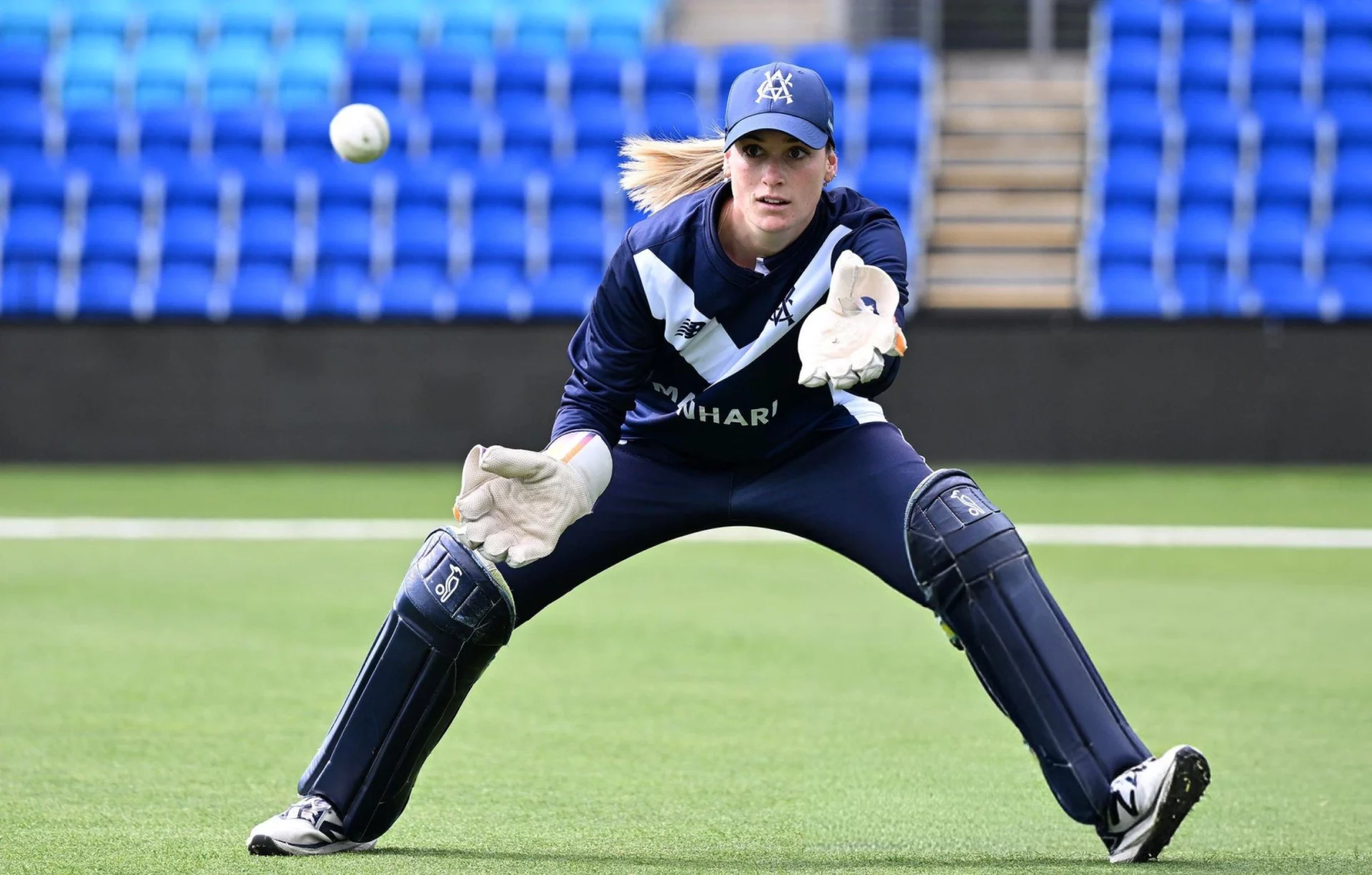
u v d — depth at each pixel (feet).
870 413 42.73
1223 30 201.87
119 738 56.90
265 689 66.44
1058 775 39.50
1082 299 189.67
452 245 187.42
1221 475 164.35
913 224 190.29
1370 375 167.63
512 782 50.85
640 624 84.28
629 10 216.33
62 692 65.62
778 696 65.77
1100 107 196.34
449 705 41.37
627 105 198.59
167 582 98.22
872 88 198.59
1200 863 40.45
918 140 194.70
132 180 187.83
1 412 172.86
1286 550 114.42
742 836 43.93
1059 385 169.27
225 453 173.17
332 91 206.28
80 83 206.49
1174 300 184.24
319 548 114.01
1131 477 161.89
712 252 39.86
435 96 199.31
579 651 76.38
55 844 42.24
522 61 199.93
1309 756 55.36
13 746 55.52
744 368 40.75
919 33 212.84
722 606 90.63
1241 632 82.53
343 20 213.66
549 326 172.04
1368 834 44.29
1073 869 39.55
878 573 41.39
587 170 192.13
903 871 39.42
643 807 47.52
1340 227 188.34
